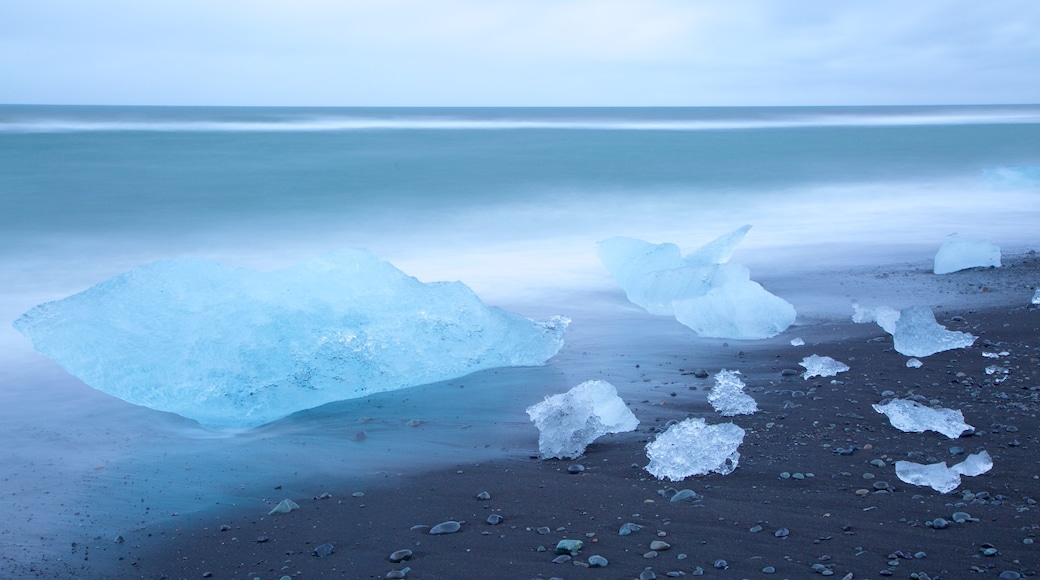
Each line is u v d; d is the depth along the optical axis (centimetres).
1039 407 535
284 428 576
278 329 653
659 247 1001
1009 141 3234
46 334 643
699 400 595
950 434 491
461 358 689
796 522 375
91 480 482
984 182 2036
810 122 6334
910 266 1103
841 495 407
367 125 4912
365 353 660
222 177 1967
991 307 830
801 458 465
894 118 7825
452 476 469
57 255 1227
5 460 516
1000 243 1273
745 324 778
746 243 1336
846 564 328
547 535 375
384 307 697
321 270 723
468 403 614
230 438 559
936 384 600
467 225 1518
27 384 669
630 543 361
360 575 344
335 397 636
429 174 2100
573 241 1385
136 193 1730
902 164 2459
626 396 608
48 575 367
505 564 345
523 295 980
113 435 564
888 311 781
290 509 430
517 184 1973
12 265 1158
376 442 537
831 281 1014
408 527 395
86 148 2420
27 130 3300
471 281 1062
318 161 2309
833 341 744
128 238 1354
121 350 627
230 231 1428
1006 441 476
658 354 728
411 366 669
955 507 382
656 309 895
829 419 536
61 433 565
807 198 1877
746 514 388
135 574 365
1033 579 304
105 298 675
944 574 313
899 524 366
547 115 9381
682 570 330
